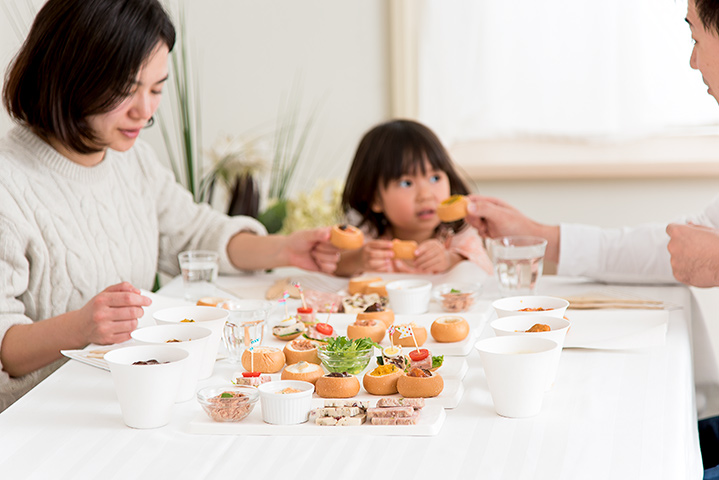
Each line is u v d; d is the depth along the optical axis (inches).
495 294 57.1
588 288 59.5
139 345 36.0
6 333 47.3
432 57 107.7
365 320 46.2
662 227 59.9
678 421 33.6
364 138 78.1
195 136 112.8
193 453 31.7
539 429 33.0
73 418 35.8
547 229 61.3
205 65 112.3
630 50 104.4
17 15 75.1
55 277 54.3
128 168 63.7
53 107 50.4
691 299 57.7
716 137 105.6
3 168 52.5
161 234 68.6
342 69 110.5
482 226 64.1
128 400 34.0
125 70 49.0
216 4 111.0
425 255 65.6
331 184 91.0
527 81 107.9
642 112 105.7
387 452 31.2
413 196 74.7
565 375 39.6
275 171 111.2
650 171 101.4
